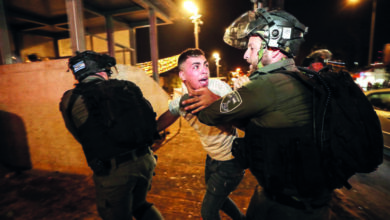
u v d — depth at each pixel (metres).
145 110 1.37
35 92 3.15
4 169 3.31
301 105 0.89
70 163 3.18
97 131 1.23
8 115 3.34
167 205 2.40
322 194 0.94
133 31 9.10
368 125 0.88
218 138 1.41
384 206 2.46
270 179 0.94
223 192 1.52
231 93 0.94
